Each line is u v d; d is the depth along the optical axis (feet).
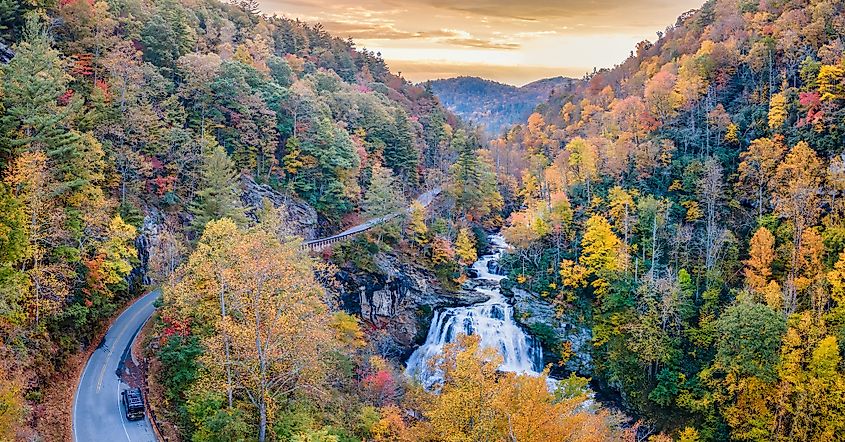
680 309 201.46
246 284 107.76
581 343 226.58
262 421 104.53
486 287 269.03
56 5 213.87
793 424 163.63
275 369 113.19
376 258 249.75
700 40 364.58
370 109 376.68
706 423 185.16
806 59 247.09
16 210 103.55
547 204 281.74
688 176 253.03
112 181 182.09
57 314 132.16
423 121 497.46
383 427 120.98
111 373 136.67
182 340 131.64
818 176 215.72
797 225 201.87
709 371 185.57
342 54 588.09
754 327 170.91
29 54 152.97
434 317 247.29
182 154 215.72
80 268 143.64
